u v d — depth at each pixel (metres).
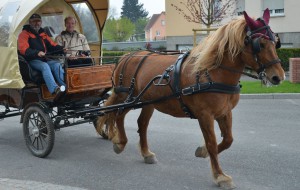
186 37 24.81
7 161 6.88
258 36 4.90
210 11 17.11
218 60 5.21
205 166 6.36
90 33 9.02
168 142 7.79
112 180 5.87
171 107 5.85
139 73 6.35
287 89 13.69
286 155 6.77
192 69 5.38
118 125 6.85
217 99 5.21
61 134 8.63
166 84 5.68
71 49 8.15
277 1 21.67
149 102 6.02
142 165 6.52
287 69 18.78
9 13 7.24
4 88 7.64
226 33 5.16
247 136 8.07
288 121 9.45
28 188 5.43
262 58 4.91
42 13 8.41
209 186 5.52
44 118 6.91
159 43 25.80
